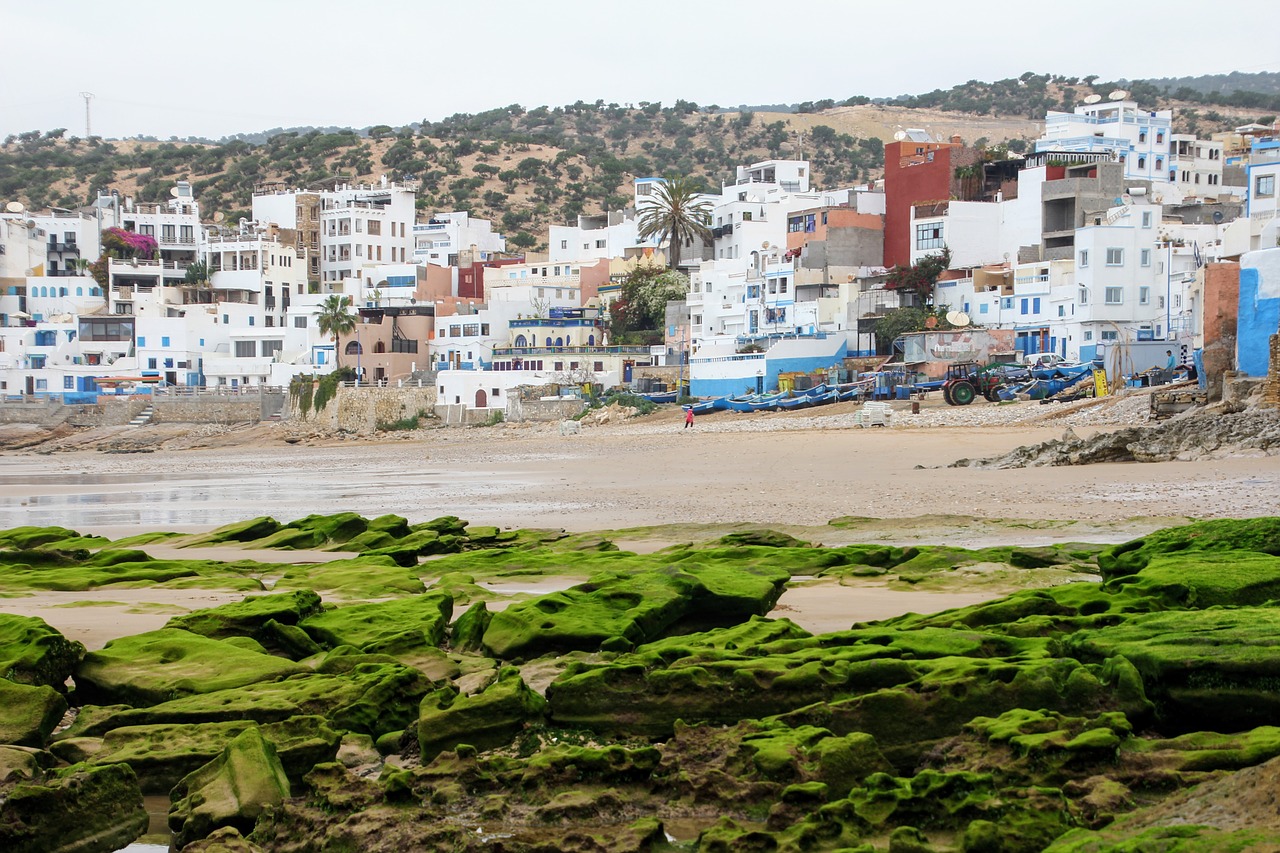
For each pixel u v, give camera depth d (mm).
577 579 22484
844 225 97250
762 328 95875
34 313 128375
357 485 50938
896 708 11172
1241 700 10672
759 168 137625
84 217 140750
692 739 11305
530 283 127375
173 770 11656
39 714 12758
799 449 57219
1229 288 51062
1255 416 42094
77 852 10289
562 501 40406
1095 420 57125
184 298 127062
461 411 97188
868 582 20891
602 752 10742
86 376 115750
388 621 16797
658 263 120188
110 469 69562
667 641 14836
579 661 14031
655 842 9461
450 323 114938
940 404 71062
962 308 86625
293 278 132500
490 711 12094
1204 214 91625
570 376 98625
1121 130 120938
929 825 9258
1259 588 15539
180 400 105938
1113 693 11164
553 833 9672
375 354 113625
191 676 14180
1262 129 143375
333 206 147750
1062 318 79062
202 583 22938
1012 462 43469
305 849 9828
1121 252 76812
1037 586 19781
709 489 41875
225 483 55000
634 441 71500
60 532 30781
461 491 46219
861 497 36562
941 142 104750
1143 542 19750
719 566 19578
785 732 10961
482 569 23984
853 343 87625
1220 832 7840
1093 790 9367
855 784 10234
